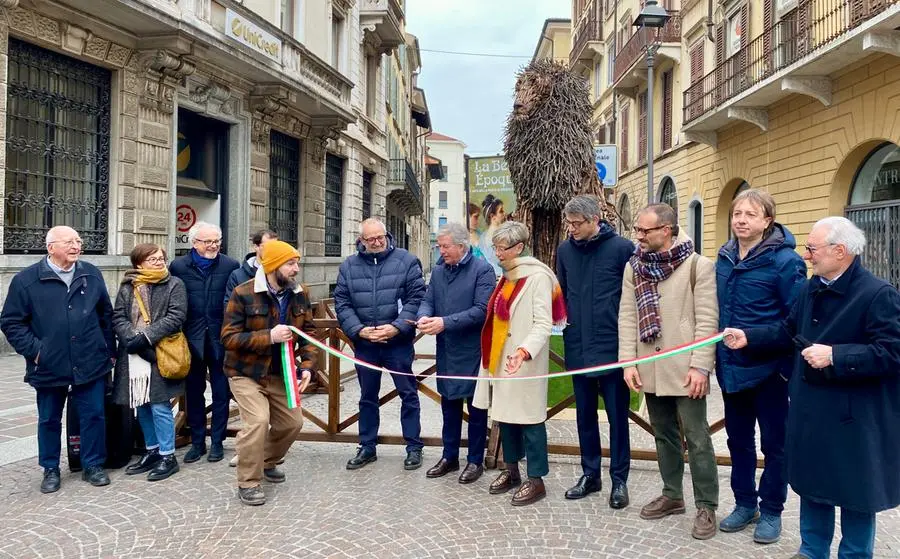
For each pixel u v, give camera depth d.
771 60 13.58
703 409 3.71
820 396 2.88
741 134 16.17
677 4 20.61
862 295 2.79
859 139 11.51
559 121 6.73
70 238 4.32
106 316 4.62
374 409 4.99
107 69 10.84
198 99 12.92
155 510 4.00
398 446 5.55
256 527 3.74
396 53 30.78
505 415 4.16
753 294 3.45
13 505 4.05
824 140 12.59
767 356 3.44
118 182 10.94
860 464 2.78
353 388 8.02
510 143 7.03
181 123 13.40
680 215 20.16
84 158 10.50
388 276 4.93
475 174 8.17
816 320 2.95
